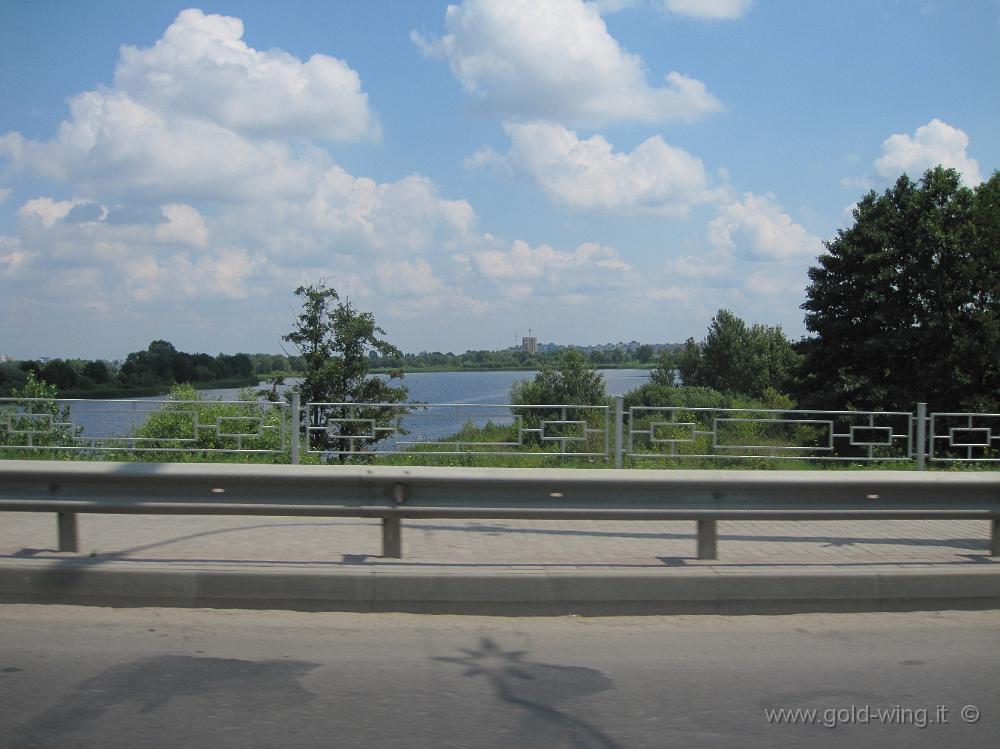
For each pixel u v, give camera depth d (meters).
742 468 14.13
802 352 29.98
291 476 6.41
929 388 26.17
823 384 29.00
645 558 6.81
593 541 7.61
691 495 6.61
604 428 13.64
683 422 13.99
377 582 6.09
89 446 13.92
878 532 8.27
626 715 4.46
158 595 6.10
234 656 5.20
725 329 58.62
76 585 6.11
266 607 6.09
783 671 5.14
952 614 6.34
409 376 59.06
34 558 6.42
